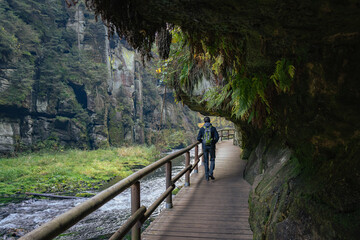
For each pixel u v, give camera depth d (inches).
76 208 57.6
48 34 968.9
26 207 333.7
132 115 1208.8
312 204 75.7
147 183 470.6
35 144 872.3
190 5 57.4
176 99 315.9
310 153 88.0
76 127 951.6
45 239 44.8
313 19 52.9
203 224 151.3
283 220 88.8
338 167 73.1
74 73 984.3
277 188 113.7
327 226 66.7
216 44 89.8
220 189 228.4
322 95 70.7
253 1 51.0
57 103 938.1
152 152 987.3
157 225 150.8
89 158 759.1
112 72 1163.3
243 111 97.7
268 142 210.7
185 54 193.3
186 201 195.8
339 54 62.3
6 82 796.6
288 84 79.4
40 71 916.6
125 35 75.2
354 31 55.6
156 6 61.2
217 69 155.2
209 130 257.3
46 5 980.6
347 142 70.8
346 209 63.8
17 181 474.6
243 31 70.7
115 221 287.4
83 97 1023.6
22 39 861.2
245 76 102.2
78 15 1011.3
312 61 69.7
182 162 741.3
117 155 854.5
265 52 77.6
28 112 856.3
